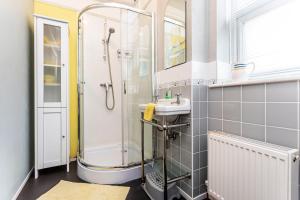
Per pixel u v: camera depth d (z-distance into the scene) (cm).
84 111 216
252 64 125
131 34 208
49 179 171
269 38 121
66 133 189
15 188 141
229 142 106
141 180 167
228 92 122
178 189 146
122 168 168
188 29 138
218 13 136
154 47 191
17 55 149
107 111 239
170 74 163
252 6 127
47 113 179
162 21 178
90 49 229
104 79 238
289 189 78
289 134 88
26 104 173
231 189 105
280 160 80
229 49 141
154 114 136
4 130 123
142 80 200
